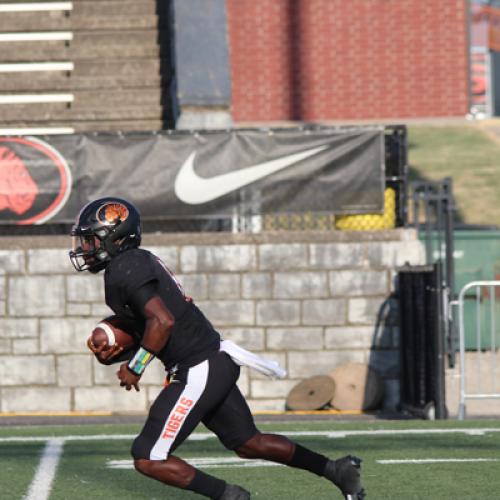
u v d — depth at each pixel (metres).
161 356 20.61
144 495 26.17
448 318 47.19
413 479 27.81
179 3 62.22
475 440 34.91
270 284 48.28
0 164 48.41
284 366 48.16
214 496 20.41
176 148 48.69
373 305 48.28
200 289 48.31
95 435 37.78
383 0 108.25
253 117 107.94
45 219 48.41
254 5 107.62
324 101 108.19
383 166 48.59
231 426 21.08
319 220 49.31
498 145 98.44
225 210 48.69
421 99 108.88
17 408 48.06
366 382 47.03
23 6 67.44
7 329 48.12
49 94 64.38
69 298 48.16
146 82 64.56
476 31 122.69
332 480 21.19
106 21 66.56
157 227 49.69
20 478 28.73
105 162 48.56
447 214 54.50
